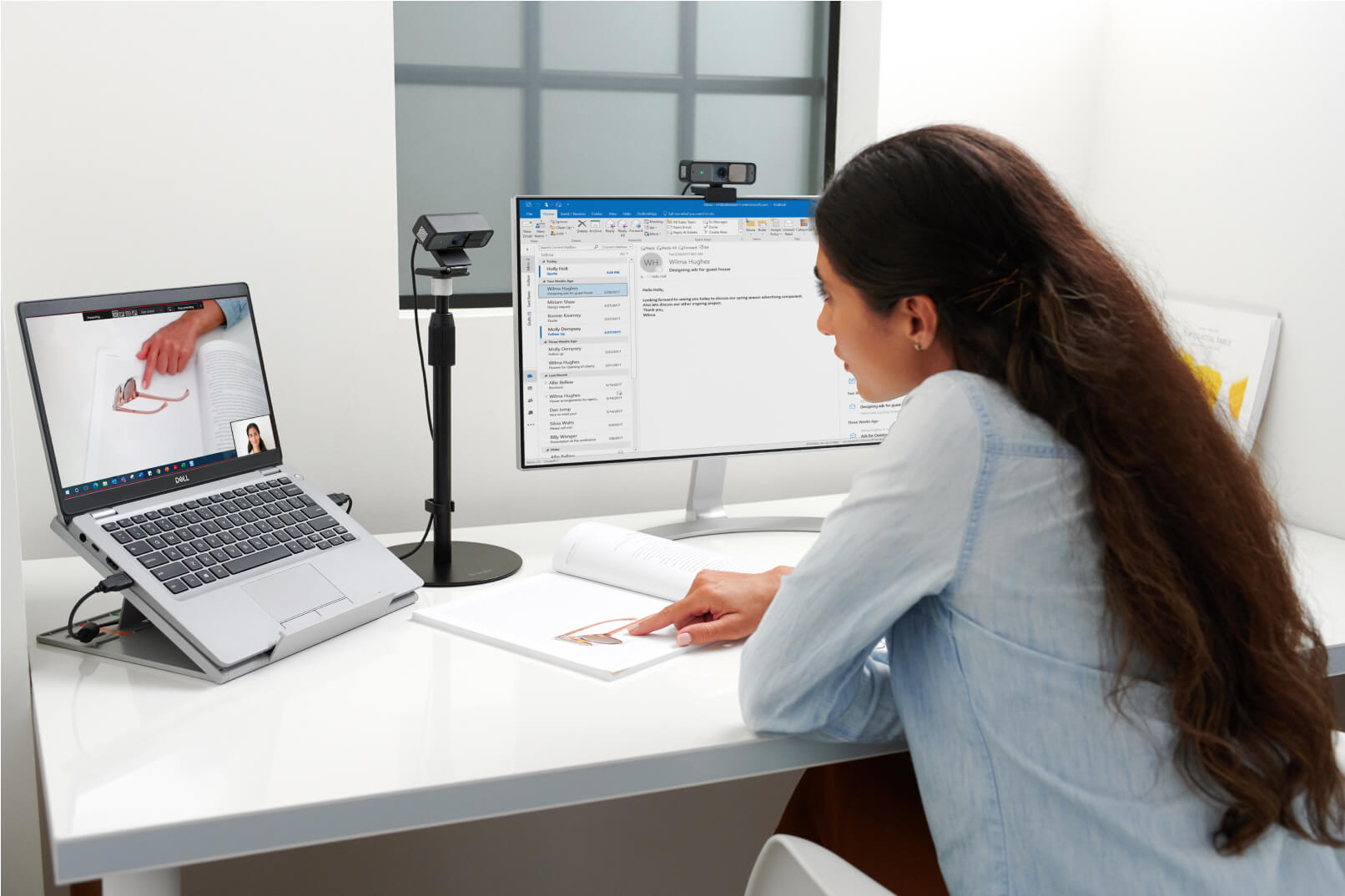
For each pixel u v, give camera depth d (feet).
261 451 4.25
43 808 3.61
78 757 2.91
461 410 5.42
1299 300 5.08
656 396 4.86
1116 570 2.65
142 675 3.46
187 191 4.81
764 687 3.03
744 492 6.04
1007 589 2.74
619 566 4.31
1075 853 2.72
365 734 3.08
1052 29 6.03
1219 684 2.62
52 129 4.58
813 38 6.56
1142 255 5.95
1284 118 5.08
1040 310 2.71
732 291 4.91
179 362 3.95
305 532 4.05
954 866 2.90
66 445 3.56
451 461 4.61
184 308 3.98
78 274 4.71
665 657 3.66
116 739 3.02
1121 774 2.70
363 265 5.13
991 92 5.99
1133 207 5.99
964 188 2.74
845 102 6.19
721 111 6.51
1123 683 2.68
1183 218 5.67
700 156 6.53
